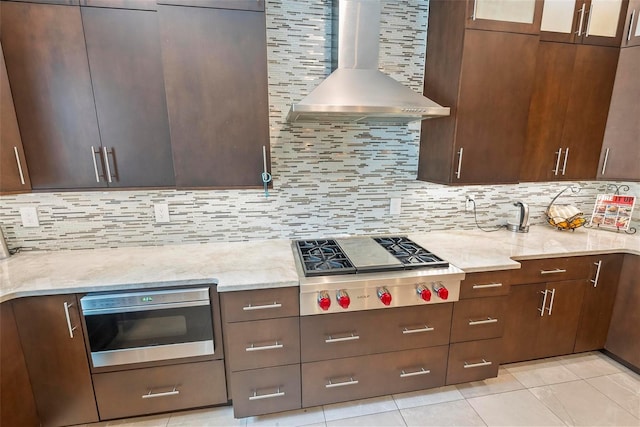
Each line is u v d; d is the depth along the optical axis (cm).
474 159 192
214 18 155
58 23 147
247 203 209
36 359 152
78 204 191
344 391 175
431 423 172
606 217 246
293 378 167
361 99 160
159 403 169
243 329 156
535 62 188
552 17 195
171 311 157
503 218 250
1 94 149
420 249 197
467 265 175
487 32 177
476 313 180
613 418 175
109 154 165
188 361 166
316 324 162
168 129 168
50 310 149
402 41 207
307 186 214
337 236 226
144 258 183
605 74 210
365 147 216
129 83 159
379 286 161
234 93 164
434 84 203
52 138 158
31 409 154
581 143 218
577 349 220
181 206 202
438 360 182
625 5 201
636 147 209
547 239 223
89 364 158
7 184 155
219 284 150
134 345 158
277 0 186
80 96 156
